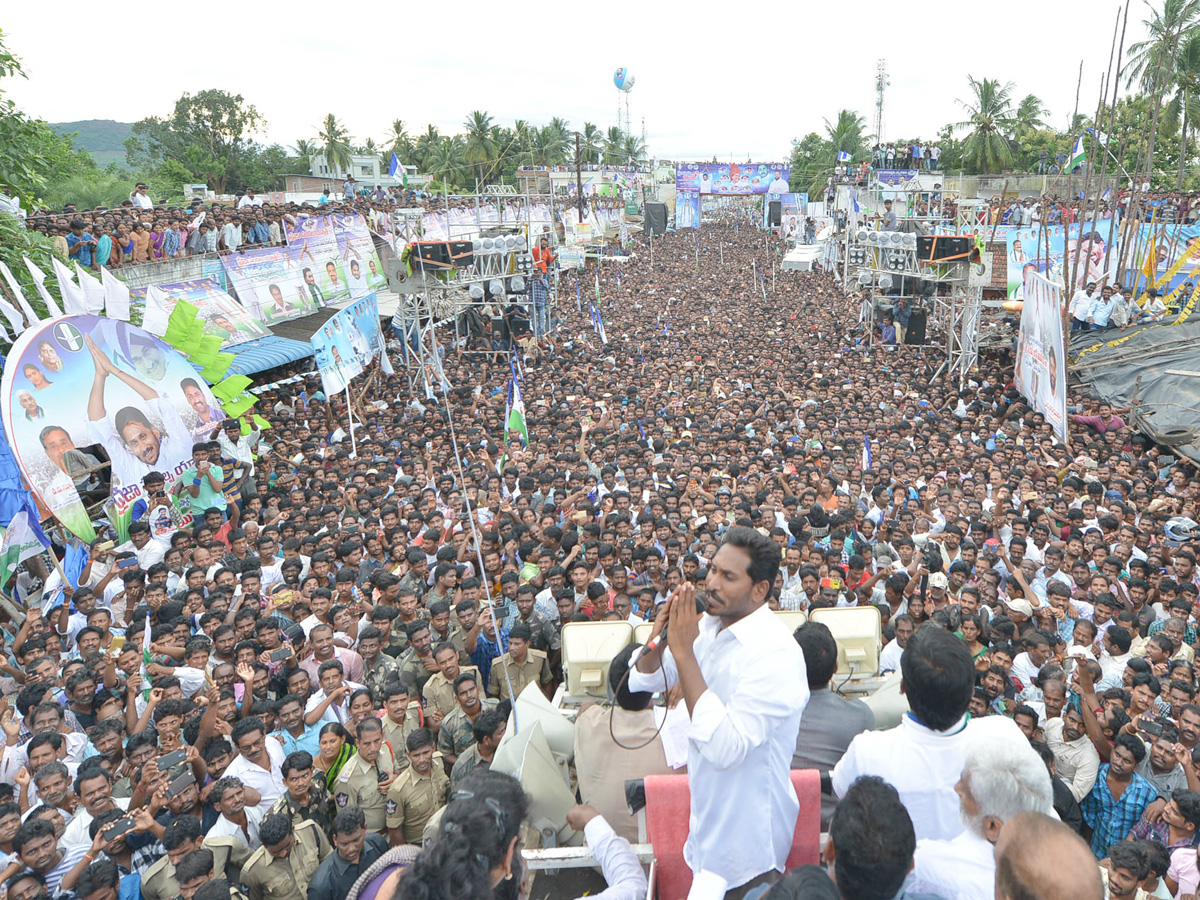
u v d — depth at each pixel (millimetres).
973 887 2848
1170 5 47062
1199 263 27719
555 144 102312
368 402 23531
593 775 4203
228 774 6500
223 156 77375
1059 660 7852
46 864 5891
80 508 12797
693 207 98188
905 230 35688
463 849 2555
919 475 14586
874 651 4602
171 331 15719
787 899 2414
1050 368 20141
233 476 14961
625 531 11102
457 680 7160
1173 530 12547
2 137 17547
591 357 29484
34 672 8508
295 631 8906
